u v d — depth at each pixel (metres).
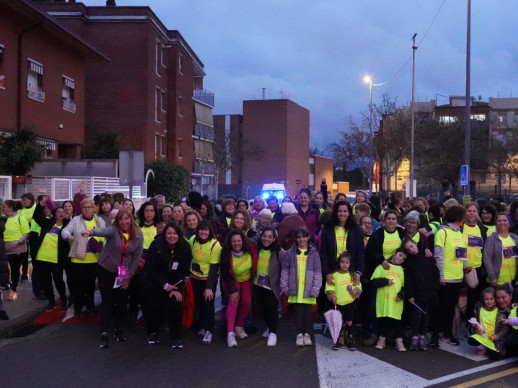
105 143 29.38
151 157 34.53
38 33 22.28
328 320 7.13
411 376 6.13
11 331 8.09
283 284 7.29
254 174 70.06
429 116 60.50
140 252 7.50
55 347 7.25
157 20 35.03
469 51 19.52
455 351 7.14
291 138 71.00
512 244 7.69
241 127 71.19
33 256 9.73
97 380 5.99
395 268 7.11
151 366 6.45
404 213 10.22
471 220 7.68
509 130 53.22
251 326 7.95
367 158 48.56
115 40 33.44
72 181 19.39
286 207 9.28
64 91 25.36
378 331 7.35
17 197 18.00
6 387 5.79
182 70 41.16
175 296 7.05
